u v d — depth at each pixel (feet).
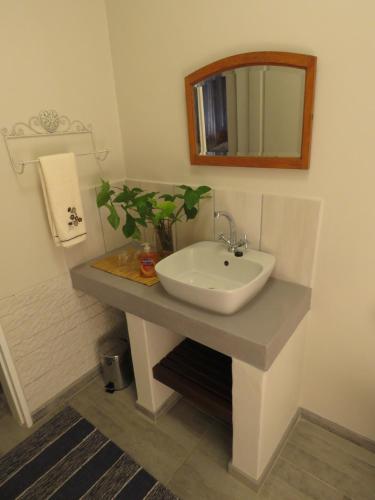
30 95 4.80
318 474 4.87
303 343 5.01
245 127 4.49
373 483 4.71
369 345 4.53
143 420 5.89
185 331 4.35
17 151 4.79
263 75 4.12
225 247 5.12
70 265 5.81
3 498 4.82
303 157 4.11
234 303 3.94
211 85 4.59
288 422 5.35
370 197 3.89
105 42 5.56
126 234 5.30
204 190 4.84
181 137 5.32
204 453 5.27
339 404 5.19
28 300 5.38
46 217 5.30
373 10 3.31
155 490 4.79
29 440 5.64
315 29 3.67
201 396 4.93
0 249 4.87
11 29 4.45
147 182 6.03
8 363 5.33
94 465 5.18
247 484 4.76
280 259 4.83
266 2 3.89
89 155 5.76
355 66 3.56
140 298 4.72
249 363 3.85
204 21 4.44
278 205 4.56
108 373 6.50
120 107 5.94
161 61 5.08
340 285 4.47
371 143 3.71
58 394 6.23
